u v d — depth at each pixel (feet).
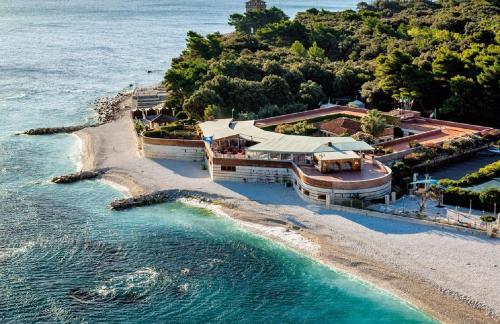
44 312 229.86
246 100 492.54
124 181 368.68
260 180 360.48
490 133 422.82
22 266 262.88
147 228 305.12
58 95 632.38
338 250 276.21
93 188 361.71
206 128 408.46
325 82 567.59
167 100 535.19
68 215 320.09
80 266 264.52
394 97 498.28
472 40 573.33
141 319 228.22
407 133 443.73
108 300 239.50
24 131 486.79
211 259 272.72
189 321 228.22
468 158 401.90
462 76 470.80
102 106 578.66
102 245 285.02
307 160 360.48
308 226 300.20
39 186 363.15
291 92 528.22
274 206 325.62
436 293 240.53
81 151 435.53
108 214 322.55
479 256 263.49
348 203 314.55
